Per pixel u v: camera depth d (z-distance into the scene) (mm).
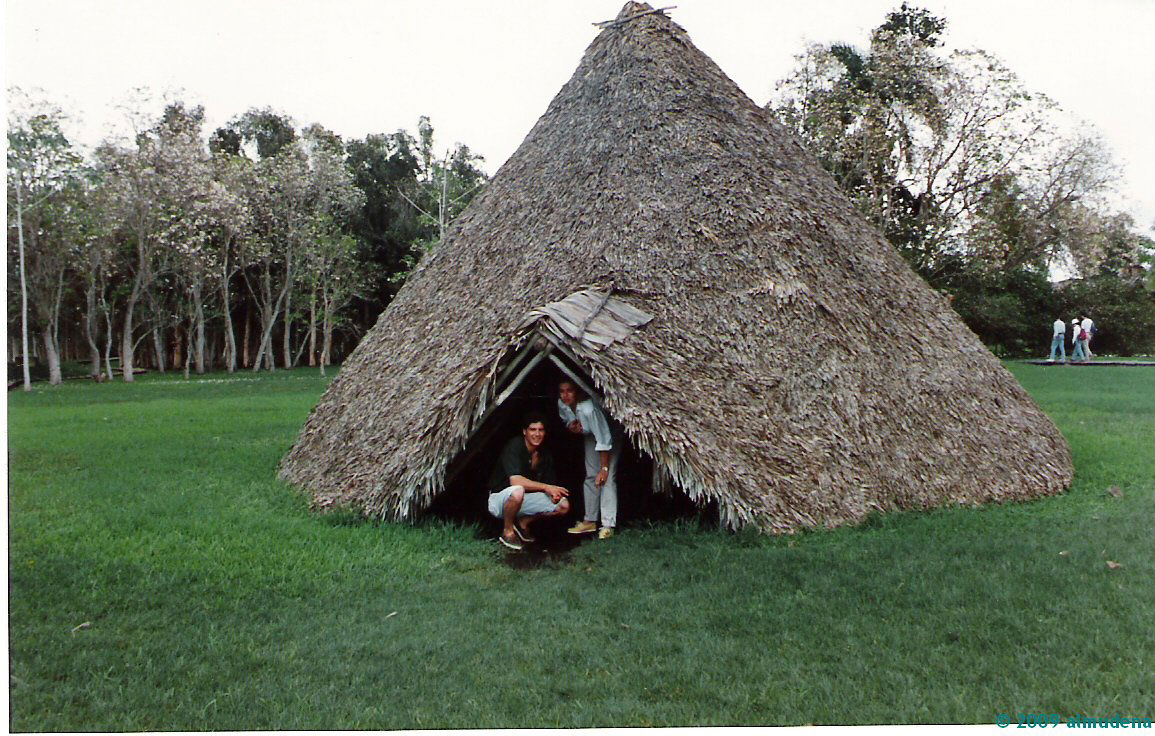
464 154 33250
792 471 5887
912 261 19703
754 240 6996
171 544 5637
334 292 35469
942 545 5410
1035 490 6902
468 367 6203
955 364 7398
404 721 3426
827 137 18953
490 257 7820
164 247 27766
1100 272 27125
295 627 4309
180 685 3734
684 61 8430
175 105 28297
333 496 6477
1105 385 15836
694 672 3793
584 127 8242
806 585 4746
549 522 6355
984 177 19641
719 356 6336
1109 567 5023
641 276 6734
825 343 6637
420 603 4645
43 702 3596
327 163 34188
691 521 6016
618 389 5637
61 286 24281
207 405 15523
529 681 3734
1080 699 3541
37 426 11914
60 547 5566
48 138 22594
